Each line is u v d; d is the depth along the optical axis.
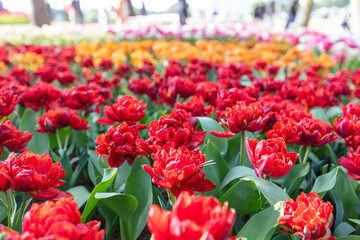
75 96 2.46
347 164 1.53
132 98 2.20
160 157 1.35
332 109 3.17
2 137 1.67
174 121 1.66
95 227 0.94
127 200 1.54
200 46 8.17
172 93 2.87
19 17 28.47
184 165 1.27
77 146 2.73
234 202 1.56
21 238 0.84
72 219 0.96
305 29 11.87
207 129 2.19
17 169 1.23
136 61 6.24
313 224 1.20
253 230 1.36
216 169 1.81
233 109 1.86
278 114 2.18
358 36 8.92
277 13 26.39
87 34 13.98
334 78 4.08
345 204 1.92
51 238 0.80
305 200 1.31
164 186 1.27
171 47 7.49
